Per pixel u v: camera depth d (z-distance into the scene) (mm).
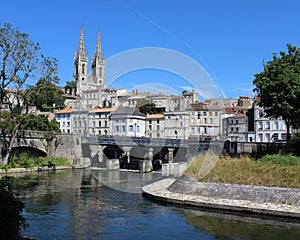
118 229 19344
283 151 32875
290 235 18453
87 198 28906
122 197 29188
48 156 60281
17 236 14234
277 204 23188
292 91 32219
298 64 35531
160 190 30016
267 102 35406
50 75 53031
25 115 53000
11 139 51312
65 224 20328
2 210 13438
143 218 21891
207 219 21734
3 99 53969
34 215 22625
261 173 27000
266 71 35281
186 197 26562
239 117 79875
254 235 18438
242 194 25125
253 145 35969
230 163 29641
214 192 26359
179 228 19688
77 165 58750
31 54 50188
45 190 33656
